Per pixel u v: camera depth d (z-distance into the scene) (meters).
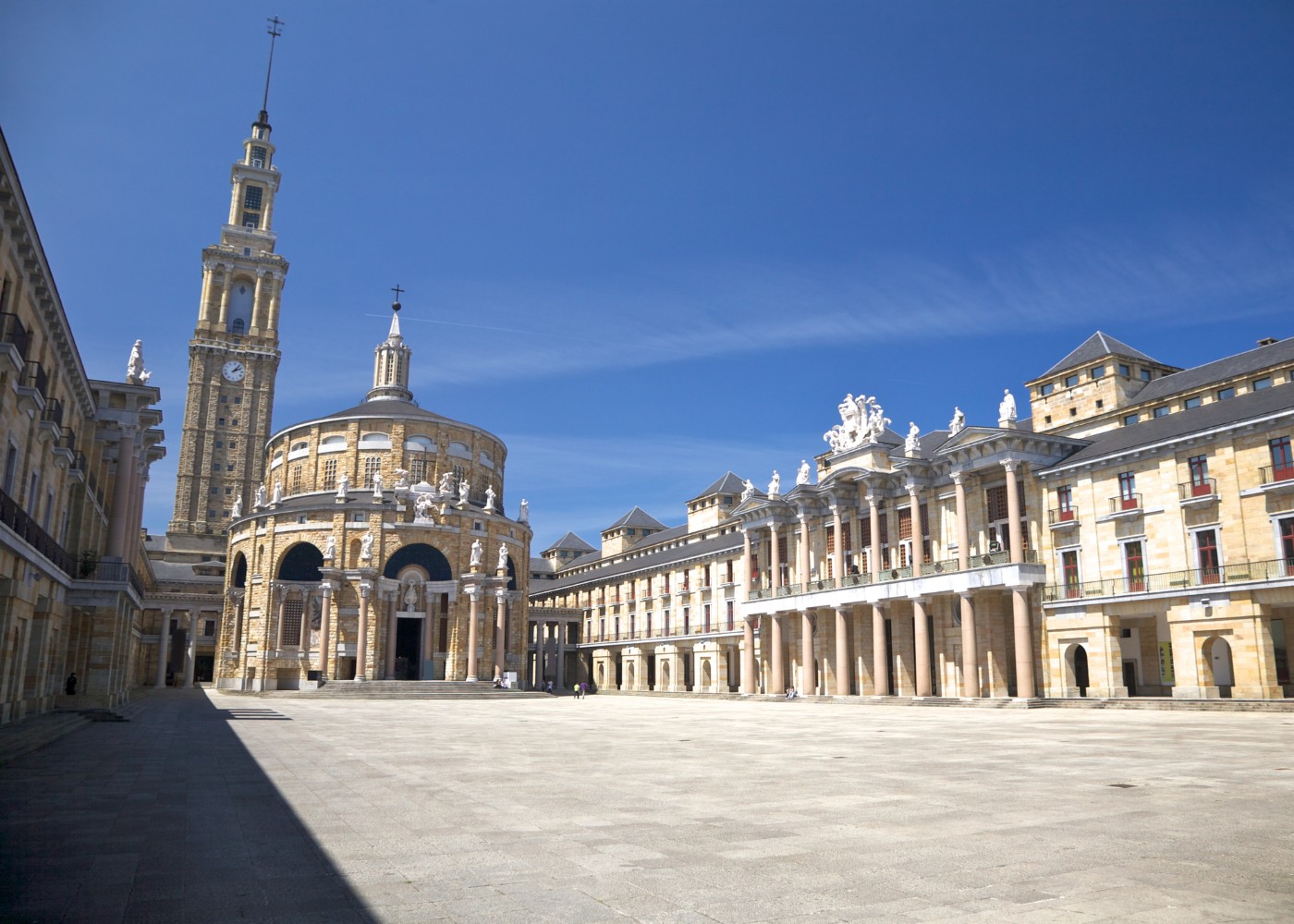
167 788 18.06
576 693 82.38
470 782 18.89
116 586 42.19
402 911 8.91
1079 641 52.28
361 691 73.75
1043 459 56.38
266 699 70.81
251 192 145.50
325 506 83.88
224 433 134.00
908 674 65.00
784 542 79.00
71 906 9.12
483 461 101.31
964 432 58.62
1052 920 8.30
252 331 138.38
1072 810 14.36
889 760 23.02
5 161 24.38
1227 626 44.72
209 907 9.08
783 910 8.80
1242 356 54.09
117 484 44.50
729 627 87.81
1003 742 28.14
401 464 93.88
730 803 15.59
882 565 67.31
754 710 56.72
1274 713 38.59
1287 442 43.53
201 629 114.25
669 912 8.77
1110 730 32.28
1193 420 48.91
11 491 30.05
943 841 11.99
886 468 68.94
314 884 10.00
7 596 29.34
